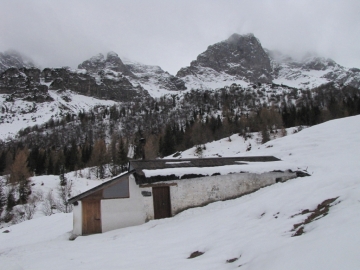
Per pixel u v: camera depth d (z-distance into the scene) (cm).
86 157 8081
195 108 14825
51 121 15200
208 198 1848
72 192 4922
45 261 1027
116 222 1648
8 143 11831
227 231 1056
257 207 1257
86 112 17738
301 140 3578
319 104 11438
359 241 523
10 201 4503
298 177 2088
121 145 7412
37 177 5638
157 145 8169
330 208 895
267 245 736
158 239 1173
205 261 772
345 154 2670
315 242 599
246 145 6638
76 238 1527
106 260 931
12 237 2306
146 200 1714
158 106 16612
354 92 12800
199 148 6738
